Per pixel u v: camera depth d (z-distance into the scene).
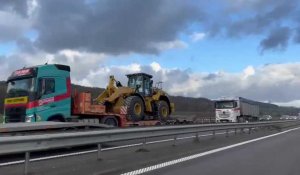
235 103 60.88
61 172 11.87
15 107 22.86
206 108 85.62
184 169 13.32
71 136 13.16
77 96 26.02
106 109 30.03
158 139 25.20
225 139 26.38
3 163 14.04
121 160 14.56
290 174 12.62
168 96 36.16
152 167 13.62
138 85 33.53
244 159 16.25
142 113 32.19
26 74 22.70
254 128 39.25
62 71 23.77
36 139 11.62
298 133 37.19
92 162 13.90
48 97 22.91
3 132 15.92
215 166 14.13
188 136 29.30
